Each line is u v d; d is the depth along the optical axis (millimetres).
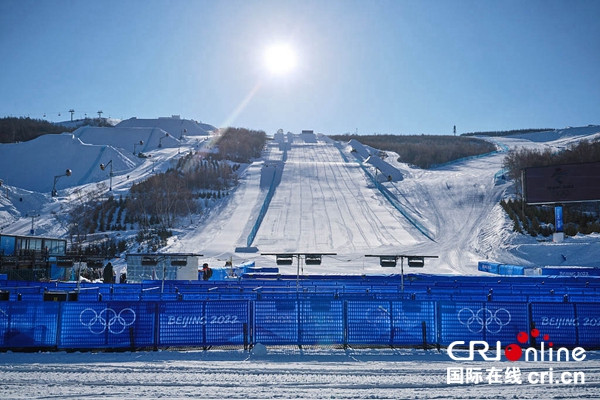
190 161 94750
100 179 91312
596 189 45594
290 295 19719
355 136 161875
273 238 57219
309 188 80625
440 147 133750
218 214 67250
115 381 10656
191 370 11828
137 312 15008
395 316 15531
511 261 45938
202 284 25922
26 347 14656
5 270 30297
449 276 31438
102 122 189750
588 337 15164
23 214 68062
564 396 9688
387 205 70875
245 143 118812
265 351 14195
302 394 9695
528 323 15195
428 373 11672
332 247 53688
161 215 62531
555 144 136375
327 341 15398
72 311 14852
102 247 52406
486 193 70750
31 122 149375
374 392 9898
